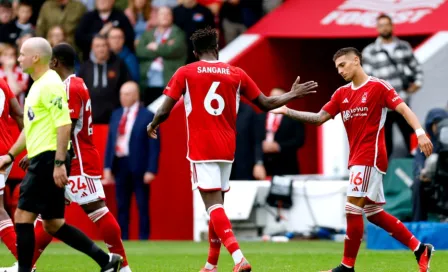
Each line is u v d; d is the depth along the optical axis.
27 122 25.89
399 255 39.75
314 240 51.03
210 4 62.34
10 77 57.53
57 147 25.31
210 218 28.25
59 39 58.56
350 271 30.23
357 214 29.92
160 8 57.59
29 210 25.78
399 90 52.69
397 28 58.38
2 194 31.02
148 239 52.91
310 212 51.41
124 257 29.45
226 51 59.88
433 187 45.72
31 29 61.00
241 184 51.72
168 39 57.34
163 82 57.50
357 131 29.86
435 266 34.53
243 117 53.16
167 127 53.81
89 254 26.58
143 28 61.22
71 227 26.41
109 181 52.22
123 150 52.06
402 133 52.66
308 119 30.50
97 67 55.41
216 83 28.30
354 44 64.56
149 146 52.22
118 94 55.38
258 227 52.06
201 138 28.22
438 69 55.25
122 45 57.31
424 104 55.22
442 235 42.78
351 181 29.89
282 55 61.62
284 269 33.94
